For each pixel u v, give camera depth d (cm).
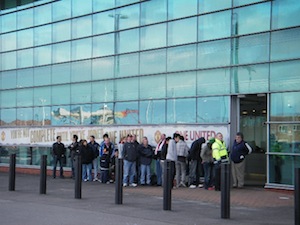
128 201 1330
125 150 1739
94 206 1227
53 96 2264
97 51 2081
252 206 1244
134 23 1944
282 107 1498
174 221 1024
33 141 2348
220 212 1149
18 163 2416
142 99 1895
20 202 1295
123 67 1975
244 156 1552
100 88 2062
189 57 1752
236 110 1636
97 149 1944
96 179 1938
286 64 1495
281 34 1510
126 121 1950
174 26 1805
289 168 1474
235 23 1627
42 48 2325
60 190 1587
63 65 2223
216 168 1527
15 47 2466
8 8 2503
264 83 1541
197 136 1700
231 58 1630
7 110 2498
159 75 1844
